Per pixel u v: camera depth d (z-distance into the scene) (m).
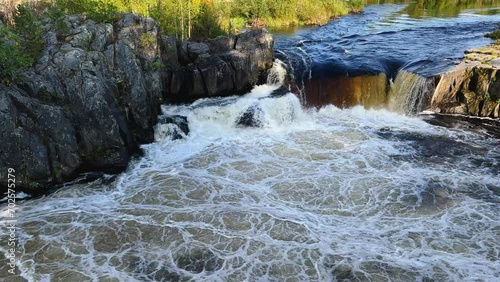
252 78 25.23
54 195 15.88
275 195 15.89
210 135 21.16
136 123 19.52
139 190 16.20
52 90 16.91
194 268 11.98
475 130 21.59
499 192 15.89
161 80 22.34
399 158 18.72
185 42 25.70
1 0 22.97
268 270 11.91
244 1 47.28
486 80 22.81
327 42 34.66
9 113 15.17
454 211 14.75
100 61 18.62
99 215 14.52
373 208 15.02
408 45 31.66
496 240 13.18
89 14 21.41
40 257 12.35
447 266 12.05
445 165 18.03
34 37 18.52
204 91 24.06
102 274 11.69
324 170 17.70
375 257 12.45
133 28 20.97
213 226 13.94
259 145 20.17
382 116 24.08
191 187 16.39
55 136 16.31
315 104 25.31
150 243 13.06
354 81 25.08
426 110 24.09
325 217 14.53
